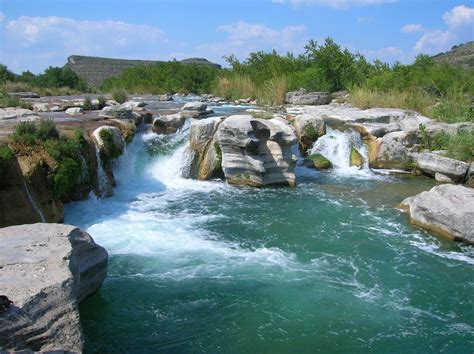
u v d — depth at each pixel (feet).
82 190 48.60
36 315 20.71
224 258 37.45
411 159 66.64
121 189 55.67
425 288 33.32
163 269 35.27
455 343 27.17
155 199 53.16
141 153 62.69
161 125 66.39
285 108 95.81
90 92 159.74
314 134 70.95
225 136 58.08
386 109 87.04
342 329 28.25
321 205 51.34
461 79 100.27
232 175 59.31
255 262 36.81
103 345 26.32
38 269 23.29
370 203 52.16
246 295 31.71
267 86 116.47
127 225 44.34
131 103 89.10
